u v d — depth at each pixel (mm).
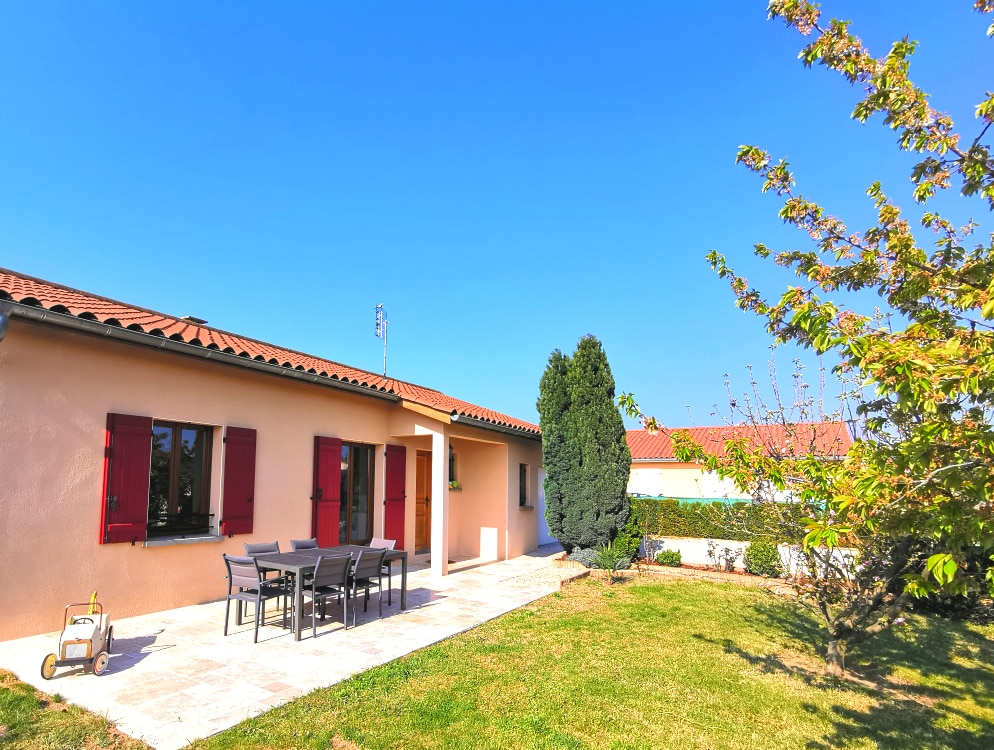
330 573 6809
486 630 7070
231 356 7785
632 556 12367
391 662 5680
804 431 6215
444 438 11070
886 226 4148
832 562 6352
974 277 3400
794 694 5375
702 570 12125
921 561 5555
